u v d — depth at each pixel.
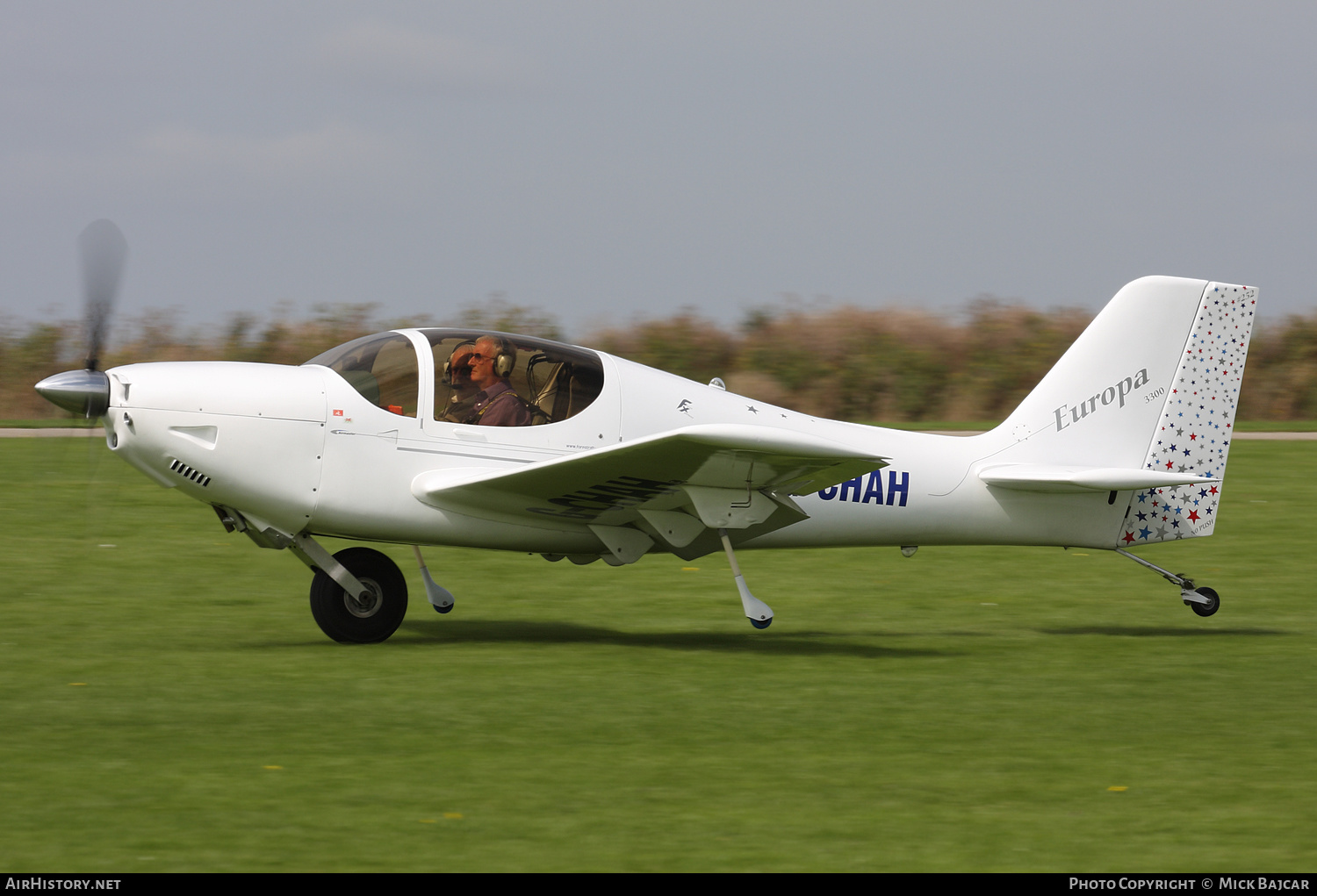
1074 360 32.09
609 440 28.59
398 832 15.21
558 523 28.66
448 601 31.89
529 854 14.58
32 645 26.56
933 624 31.98
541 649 27.36
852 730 20.47
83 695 22.03
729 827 15.62
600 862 14.35
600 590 36.19
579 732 20.05
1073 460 31.97
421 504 27.31
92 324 26.95
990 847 15.02
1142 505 32.25
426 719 20.72
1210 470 32.62
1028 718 21.50
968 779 17.73
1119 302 32.25
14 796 16.34
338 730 19.86
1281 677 25.25
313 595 27.45
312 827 15.35
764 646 28.44
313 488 26.66
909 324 94.56
